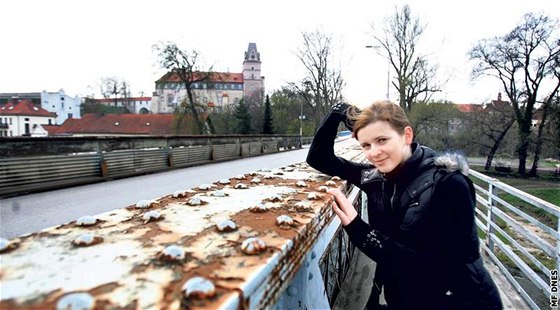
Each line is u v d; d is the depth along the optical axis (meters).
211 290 0.46
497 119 32.34
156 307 0.44
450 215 1.22
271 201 1.07
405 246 1.25
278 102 55.97
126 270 0.54
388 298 1.40
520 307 2.75
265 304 0.58
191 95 38.12
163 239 0.69
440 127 31.73
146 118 60.38
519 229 3.28
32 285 0.48
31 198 6.16
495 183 3.91
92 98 73.06
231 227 0.75
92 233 0.72
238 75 102.44
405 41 33.72
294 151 25.06
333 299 1.96
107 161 8.55
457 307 1.25
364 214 3.66
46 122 83.75
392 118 1.34
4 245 0.62
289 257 0.69
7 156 6.25
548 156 31.16
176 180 8.68
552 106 28.64
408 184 1.34
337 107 1.72
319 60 44.16
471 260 1.25
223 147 15.27
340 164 1.73
